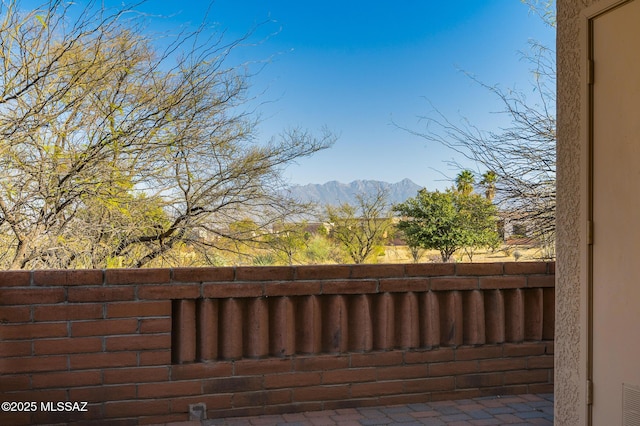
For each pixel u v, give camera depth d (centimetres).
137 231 891
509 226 785
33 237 750
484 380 434
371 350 414
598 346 299
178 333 384
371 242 1465
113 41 767
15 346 355
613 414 288
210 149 902
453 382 427
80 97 748
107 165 786
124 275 370
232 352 389
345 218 1465
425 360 422
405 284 418
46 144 740
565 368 326
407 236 1273
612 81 288
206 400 383
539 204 748
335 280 406
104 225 829
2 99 691
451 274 428
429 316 424
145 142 819
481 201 827
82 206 801
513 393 439
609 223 290
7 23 685
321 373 404
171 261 944
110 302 368
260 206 997
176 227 934
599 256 298
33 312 358
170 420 377
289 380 398
